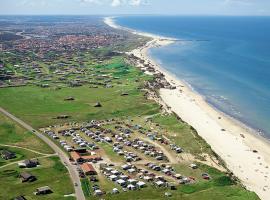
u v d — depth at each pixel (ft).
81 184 593.01
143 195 555.69
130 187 586.45
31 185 588.50
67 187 580.71
